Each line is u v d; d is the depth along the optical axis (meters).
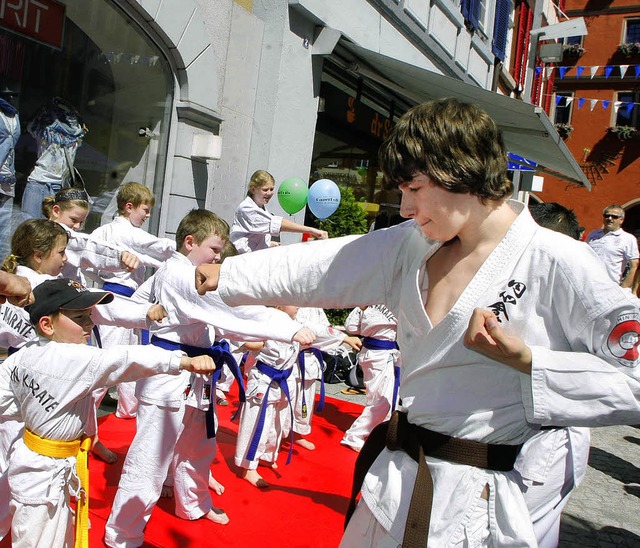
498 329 1.49
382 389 4.84
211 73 6.72
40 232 3.24
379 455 1.85
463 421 1.63
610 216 9.19
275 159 7.77
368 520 1.80
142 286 3.56
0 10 5.23
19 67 5.47
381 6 9.65
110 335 4.74
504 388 1.61
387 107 11.54
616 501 4.68
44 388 2.41
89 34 5.96
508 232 1.61
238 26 7.16
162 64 6.43
